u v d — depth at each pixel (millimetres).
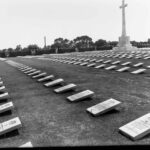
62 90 8672
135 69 13664
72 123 5340
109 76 11781
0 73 17750
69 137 4574
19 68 20734
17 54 57250
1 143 4516
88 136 4547
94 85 9625
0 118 6105
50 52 57719
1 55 56344
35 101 7645
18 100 7992
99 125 5078
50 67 19375
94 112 5727
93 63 19562
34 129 5152
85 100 7234
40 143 4387
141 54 24828
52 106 6883
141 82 9586
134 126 4535
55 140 4480
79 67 17500
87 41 83750
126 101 6809
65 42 84250
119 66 15766
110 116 5594
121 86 9055
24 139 4641
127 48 39406
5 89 10383
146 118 4711
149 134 4406
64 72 14852
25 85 11023
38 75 13797
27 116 6109
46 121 5609
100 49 58844
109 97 7406
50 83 10391
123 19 39125
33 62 28391
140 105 6309
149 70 12922
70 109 6426
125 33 39812
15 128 4988
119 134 4527
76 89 9062
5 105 6785
